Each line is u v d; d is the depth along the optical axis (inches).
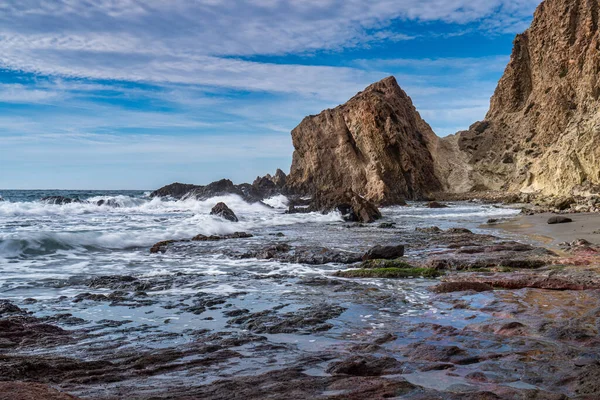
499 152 2605.8
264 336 257.8
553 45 2417.6
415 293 365.4
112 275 461.7
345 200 1365.7
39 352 231.1
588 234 705.6
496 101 2903.5
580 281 359.9
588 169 1567.4
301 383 173.3
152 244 732.7
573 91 2186.3
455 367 194.9
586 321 253.4
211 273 480.7
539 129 2354.8
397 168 2486.5
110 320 298.5
